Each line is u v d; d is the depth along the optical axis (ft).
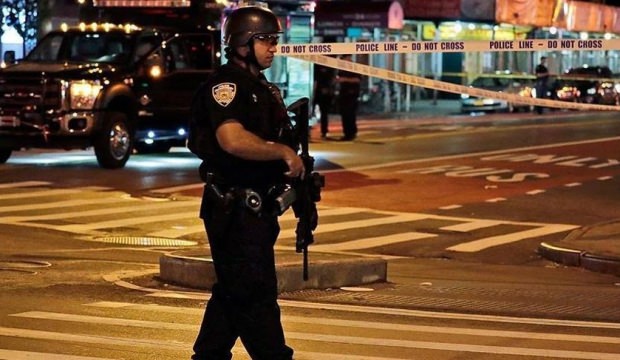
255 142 31.07
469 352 43.50
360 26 200.85
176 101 126.62
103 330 45.93
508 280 66.18
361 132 178.09
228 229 31.96
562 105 83.66
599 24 276.00
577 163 135.74
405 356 42.57
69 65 118.62
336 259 60.49
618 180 119.96
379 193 106.93
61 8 185.47
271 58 32.89
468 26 233.76
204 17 136.98
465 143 159.84
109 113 118.01
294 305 53.26
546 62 250.37
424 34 234.79
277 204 32.04
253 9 32.71
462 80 249.14
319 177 33.47
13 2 183.73
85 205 94.38
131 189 104.37
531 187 113.39
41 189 102.99
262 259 32.12
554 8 247.29
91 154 136.15
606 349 44.55
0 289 55.93
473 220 92.79
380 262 61.57
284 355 32.63
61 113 115.24
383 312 51.98
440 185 113.50
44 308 50.75
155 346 43.01
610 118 219.82
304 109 33.47
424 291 59.36
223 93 31.60
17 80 115.75
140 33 124.47
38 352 41.83
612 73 256.52
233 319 32.65
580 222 93.09
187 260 57.57
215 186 32.19
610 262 70.23
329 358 41.93
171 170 118.93
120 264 66.33
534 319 51.37
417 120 208.44
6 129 116.37
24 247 73.61
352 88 161.38
